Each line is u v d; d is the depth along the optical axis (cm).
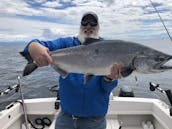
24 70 238
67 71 258
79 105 264
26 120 403
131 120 455
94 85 263
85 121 268
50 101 445
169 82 1002
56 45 271
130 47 251
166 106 413
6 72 1305
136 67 253
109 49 249
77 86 264
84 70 254
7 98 725
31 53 240
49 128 404
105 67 250
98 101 267
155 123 436
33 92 882
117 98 455
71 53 254
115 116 446
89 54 252
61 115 279
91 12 278
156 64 255
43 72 1270
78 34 284
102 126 275
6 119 382
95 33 279
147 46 260
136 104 443
